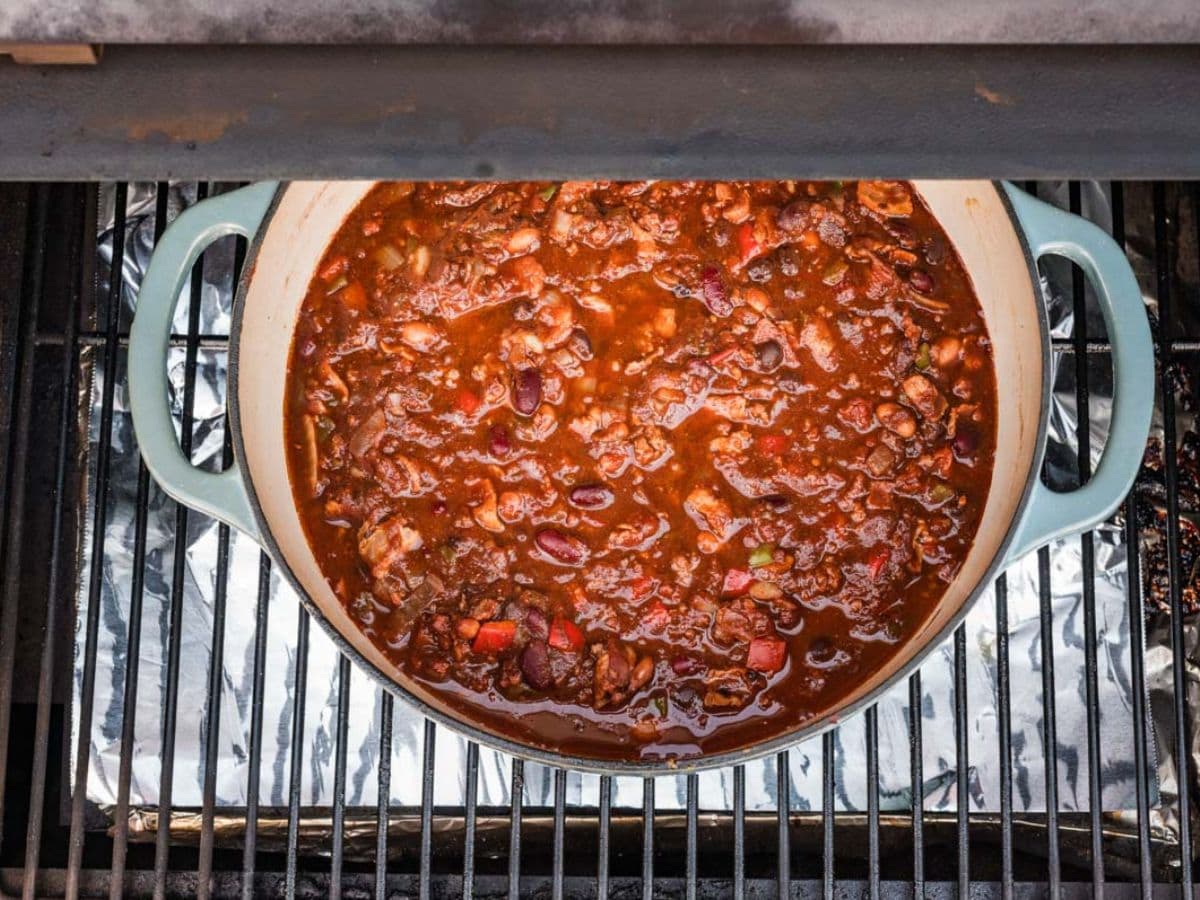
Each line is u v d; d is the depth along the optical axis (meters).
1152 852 0.65
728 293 0.58
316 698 0.66
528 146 0.42
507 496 0.57
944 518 0.57
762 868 0.65
